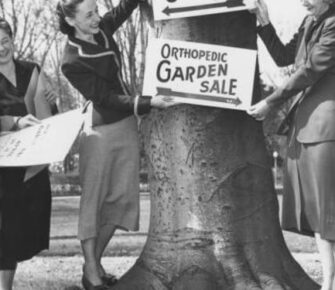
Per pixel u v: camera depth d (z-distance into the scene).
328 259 4.28
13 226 4.63
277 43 4.59
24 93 4.73
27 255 4.73
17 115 4.65
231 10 4.38
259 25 4.64
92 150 4.66
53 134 4.33
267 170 4.68
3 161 4.22
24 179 4.52
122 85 4.67
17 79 4.73
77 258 8.19
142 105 4.36
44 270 7.17
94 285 4.68
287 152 4.48
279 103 4.29
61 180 26.59
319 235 4.29
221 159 4.52
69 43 4.54
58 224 12.66
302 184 4.34
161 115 4.59
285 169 4.50
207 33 4.43
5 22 4.68
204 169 4.51
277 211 4.72
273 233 4.63
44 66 25.84
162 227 4.61
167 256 4.54
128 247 9.09
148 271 4.58
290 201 4.44
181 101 4.35
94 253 4.75
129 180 4.72
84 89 4.49
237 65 4.31
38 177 4.76
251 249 4.52
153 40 4.37
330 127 4.21
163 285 4.48
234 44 4.48
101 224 4.80
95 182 4.66
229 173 4.52
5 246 4.61
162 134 4.59
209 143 4.50
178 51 4.35
